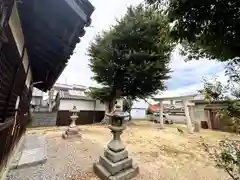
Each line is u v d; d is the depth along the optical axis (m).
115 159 3.03
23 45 2.40
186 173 3.49
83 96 15.70
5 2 1.00
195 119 11.87
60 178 2.93
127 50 10.58
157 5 1.86
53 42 2.17
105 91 13.29
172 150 5.44
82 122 14.20
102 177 2.95
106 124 13.64
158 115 16.61
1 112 1.89
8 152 2.83
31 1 1.37
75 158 4.12
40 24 1.80
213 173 3.51
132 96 13.80
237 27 1.25
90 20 1.61
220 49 1.50
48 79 4.95
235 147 1.22
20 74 2.66
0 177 2.35
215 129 10.02
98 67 11.27
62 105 13.81
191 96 9.30
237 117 1.24
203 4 1.29
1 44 1.24
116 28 10.46
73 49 2.20
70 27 1.67
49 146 5.23
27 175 2.97
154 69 10.70
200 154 4.94
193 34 1.54
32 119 11.27
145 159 4.36
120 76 11.77
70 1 1.28
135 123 14.78
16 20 1.69
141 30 9.60
